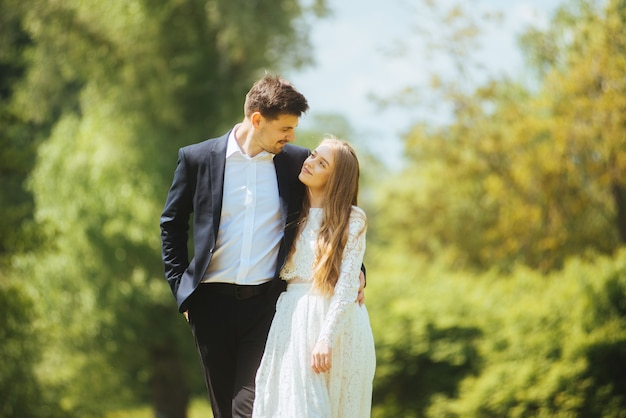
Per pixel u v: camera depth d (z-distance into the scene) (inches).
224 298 151.9
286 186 152.7
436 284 567.5
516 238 569.3
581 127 507.8
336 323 142.6
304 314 146.6
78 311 597.9
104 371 627.8
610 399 411.2
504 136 578.2
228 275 151.0
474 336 498.6
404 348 514.3
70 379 599.5
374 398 534.3
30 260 594.6
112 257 596.4
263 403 146.0
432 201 756.0
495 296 514.9
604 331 418.0
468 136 601.3
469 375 488.4
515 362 446.6
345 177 149.9
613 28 487.8
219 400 154.6
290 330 147.3
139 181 604.7
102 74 625.0
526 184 547.8
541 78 555.2
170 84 608.4
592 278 450.0
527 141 552.7
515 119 568.4
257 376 147.5
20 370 498.6
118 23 612.1
